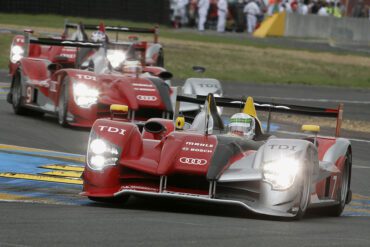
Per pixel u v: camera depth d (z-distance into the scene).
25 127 60.53
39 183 40.38
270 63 136.00
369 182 52.09
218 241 26.88
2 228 27.12
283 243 27.36
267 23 198.62
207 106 38.44
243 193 34.88
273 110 41.06
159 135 39.97
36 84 64.75
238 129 38.41
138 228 28.53
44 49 79.44
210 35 180.12
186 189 34.97
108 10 168.12
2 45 121.88
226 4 198.88
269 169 34.03
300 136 69.69
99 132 35.53
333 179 38.78
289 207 33.88
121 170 35.00
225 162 34.59
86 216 30.95
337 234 30.80
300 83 119.12
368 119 86.25
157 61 87.94
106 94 60.28
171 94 63.03
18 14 156.62
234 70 123.81
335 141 40.28
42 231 26.95
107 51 66.75
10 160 46.91
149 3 176.50
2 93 81.06
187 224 30.22
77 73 60.97
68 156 50.44
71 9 162.50
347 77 130.62
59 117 61.97
